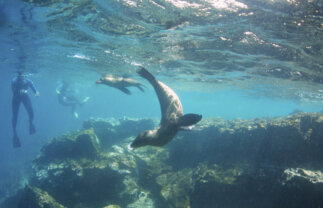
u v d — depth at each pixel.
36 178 12.31
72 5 9.56
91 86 54.78
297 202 7.24
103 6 9.37
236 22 9.42
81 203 10.82
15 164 31.22
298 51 11.62
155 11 9.27
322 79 16.75
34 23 11.98
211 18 9.35
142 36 12.48
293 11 7.77
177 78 26.58
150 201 10.31
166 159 13.71
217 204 9.28
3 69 31.12
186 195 9.98
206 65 17.72
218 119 17.50
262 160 9.84
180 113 4.51
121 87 7.50
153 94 63.66
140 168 12.87
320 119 9.59
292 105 46.38
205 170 10.65
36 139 44.78
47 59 22.20
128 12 9.64
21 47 17.41
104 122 19.12
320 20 7.94
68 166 12.32
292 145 9.34
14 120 15.33
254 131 10.74
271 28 9.45
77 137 14.31
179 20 9.86
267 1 7.49
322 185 6.75
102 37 13.48
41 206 9.30
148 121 19.39
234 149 11.23
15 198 16.92
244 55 13.82
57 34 13.76
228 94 40.06
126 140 17.42
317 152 8.95
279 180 8.12
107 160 12.15
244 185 9.12
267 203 8.25
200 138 13.25
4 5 9.88
